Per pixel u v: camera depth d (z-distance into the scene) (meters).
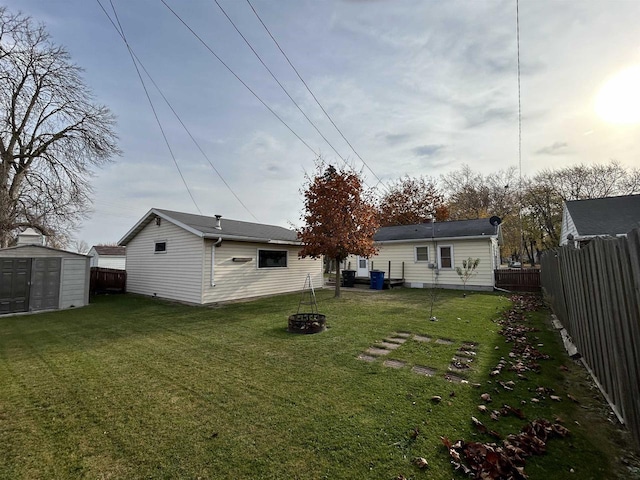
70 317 8.02
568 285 5.04
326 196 10.70
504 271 13.39
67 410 3.02
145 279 12.41
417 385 3.49
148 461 2.23
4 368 4.21
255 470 2.11
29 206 14.37
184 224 10.25
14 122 14.02
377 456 2.24
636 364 2.31
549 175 29.25
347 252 10.92
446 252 14.54
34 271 9.12
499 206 31.08
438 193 29.58
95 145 15.49
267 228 15.00
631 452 2.28
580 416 2.80
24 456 2.30
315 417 2.81
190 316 7.91
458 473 2.06
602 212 11.60
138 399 3.24
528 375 3.75
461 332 5.87
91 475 2.09
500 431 2.55
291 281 13.07
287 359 4.46
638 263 2.22
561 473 2.06
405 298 10.90
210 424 2.73
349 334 5.82
